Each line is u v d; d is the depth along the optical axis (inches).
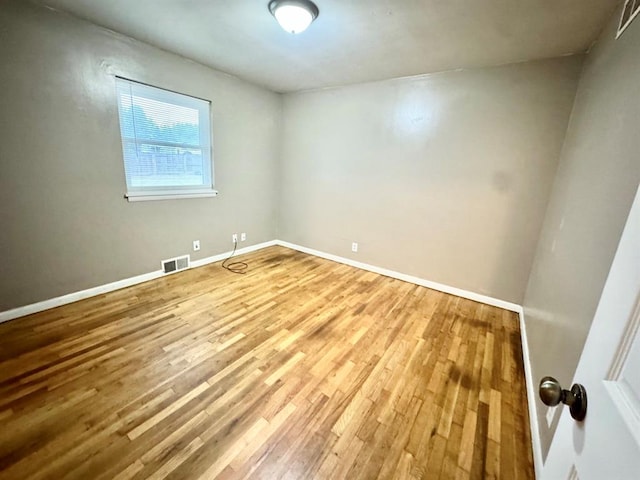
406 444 55.3
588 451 19.9
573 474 21.5
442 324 99.5
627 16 54.8
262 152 156.6
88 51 88.8
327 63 108.7
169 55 108.0
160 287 114.1
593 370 21.8
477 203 113.7
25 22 77.0
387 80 125.3
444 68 108.3
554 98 94.4
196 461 50.0
